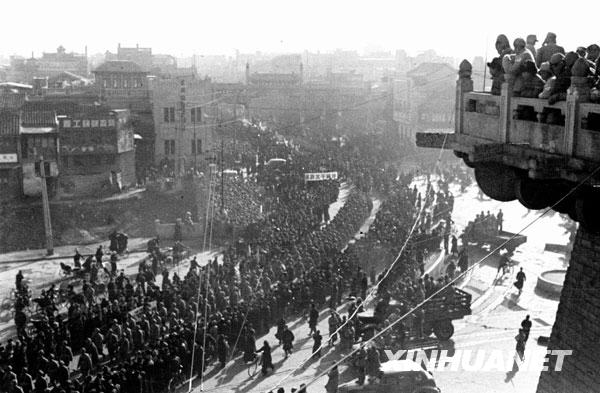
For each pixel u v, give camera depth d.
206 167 79.56
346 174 85.75
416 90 109.44
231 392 27.62
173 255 49.62
